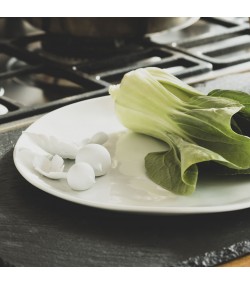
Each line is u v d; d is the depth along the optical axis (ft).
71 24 3.69
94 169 2.55
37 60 3.72
